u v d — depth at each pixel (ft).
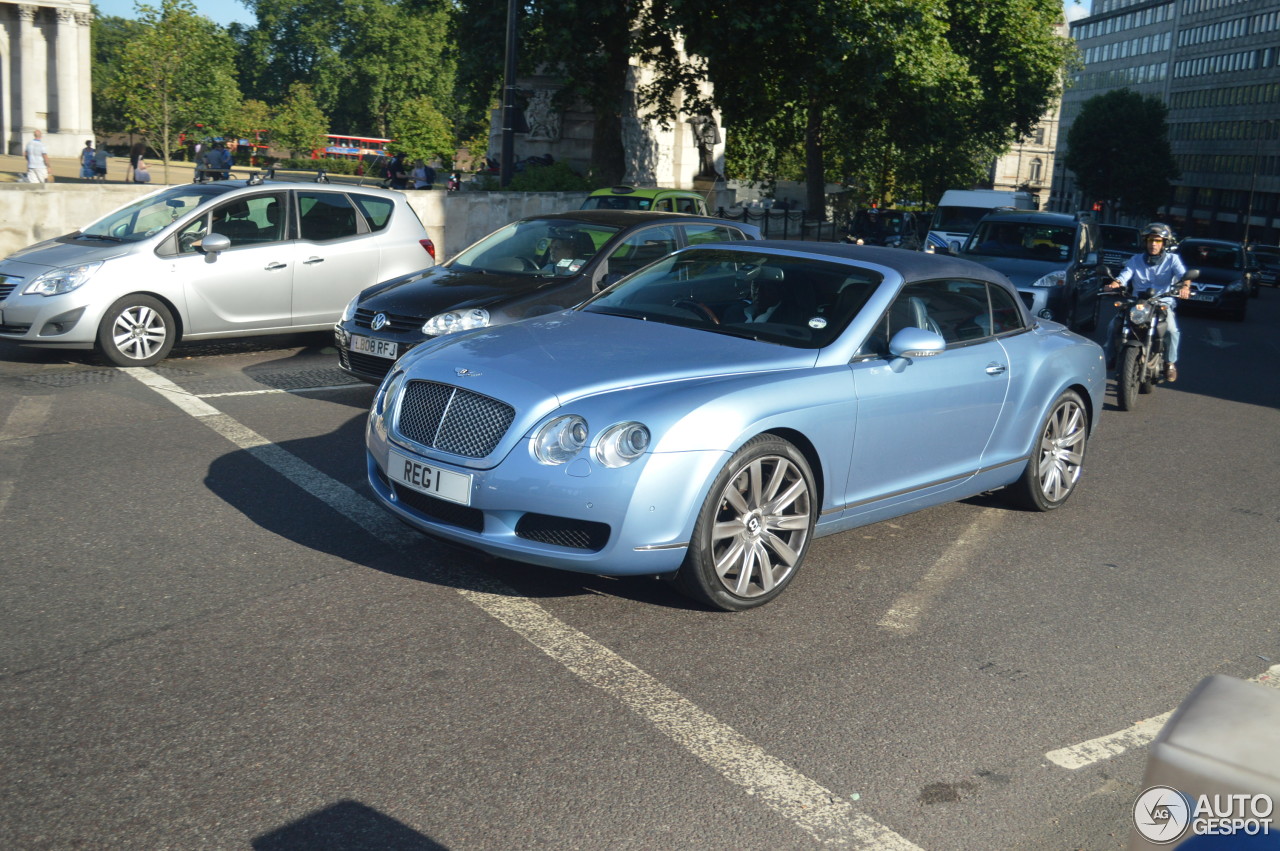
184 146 184.14
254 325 34.22
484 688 12.85
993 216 50.72
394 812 10.21
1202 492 25.12
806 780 11.25
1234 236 384.88
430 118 148.56
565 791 10.74
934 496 19.17
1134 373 35.76
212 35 156.97
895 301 18.20
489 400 15.17
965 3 142.61
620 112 90.79
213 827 9.80
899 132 137.49
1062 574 18.57
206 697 12.25
